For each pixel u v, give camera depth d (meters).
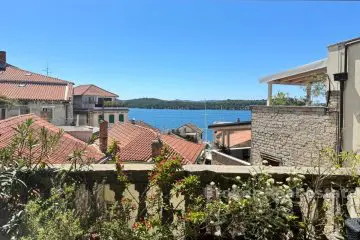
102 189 3.73
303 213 3.59
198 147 24.25
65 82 49.31
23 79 47.25
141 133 21.78
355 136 9.77
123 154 17.91
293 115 12.49
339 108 10.36
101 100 62.75
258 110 14.61
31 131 3.91
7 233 3.30
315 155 11.09
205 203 3.54
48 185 3.60
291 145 12.59
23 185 3.51
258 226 3.37
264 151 14.20
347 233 3.29
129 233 3.30
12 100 41.03
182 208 3.56
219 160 19.48
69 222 3.16
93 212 3.62
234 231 3.55
